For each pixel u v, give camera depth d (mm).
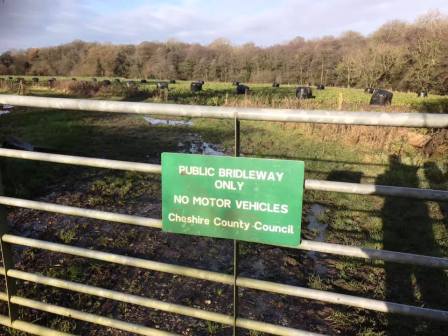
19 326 2572
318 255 5055
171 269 2129
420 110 16609
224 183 1854
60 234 5230
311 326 3547
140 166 1983
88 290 2338
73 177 7883
